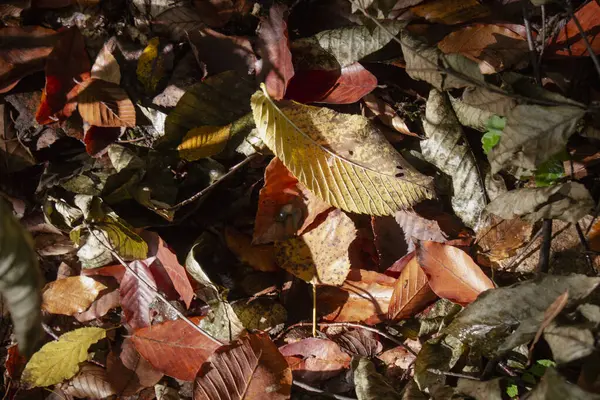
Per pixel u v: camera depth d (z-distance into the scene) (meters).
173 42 0.69
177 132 0.67
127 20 0.70
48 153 0.69
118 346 0.66
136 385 0.65
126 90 0.69
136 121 0.69
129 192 0.67
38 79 0.69
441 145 0.67
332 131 0.64
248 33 0.70
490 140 0.65
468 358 0.62
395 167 0.64
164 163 0.67
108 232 0.66
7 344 0.67
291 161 0.64
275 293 0.66
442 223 0.67
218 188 0.68
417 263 0.64
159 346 0.65
